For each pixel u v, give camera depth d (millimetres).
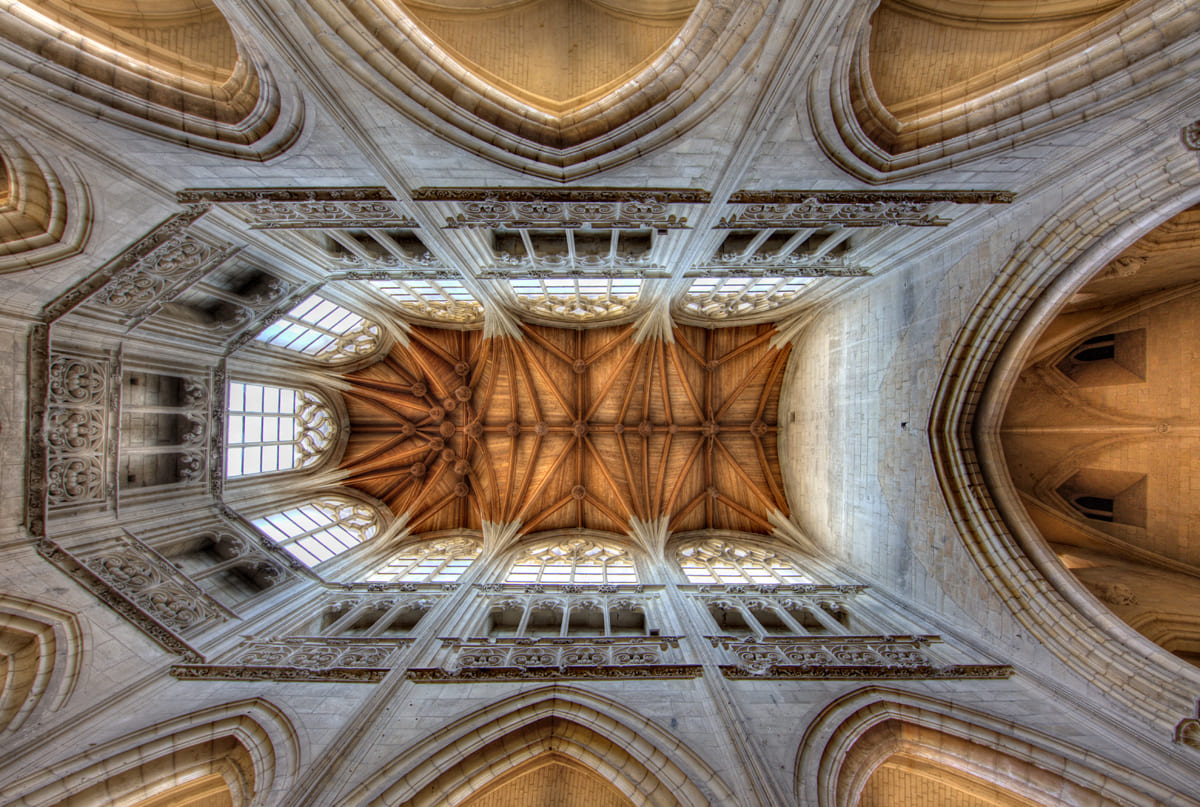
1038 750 7406
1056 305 8836
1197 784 6758
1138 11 6527
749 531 18672
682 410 19125
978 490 10117
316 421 17438
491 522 18438
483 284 13367
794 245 11719
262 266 10758
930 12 7684
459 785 7168
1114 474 12383
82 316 9039
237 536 12344
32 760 6738
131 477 10633
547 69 8344
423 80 6852
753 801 6559
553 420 19375
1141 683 7785
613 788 8055
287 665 8938
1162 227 9156
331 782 6828
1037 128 7203
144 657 8547
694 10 6684
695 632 10156
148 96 6836
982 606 9633
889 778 8695
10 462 8250
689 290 14977
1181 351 11008
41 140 6973
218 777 7996
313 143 7539
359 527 17172
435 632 10281
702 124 7297
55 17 6586
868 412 13055
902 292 11703
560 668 8711
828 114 7219
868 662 9164
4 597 7648
